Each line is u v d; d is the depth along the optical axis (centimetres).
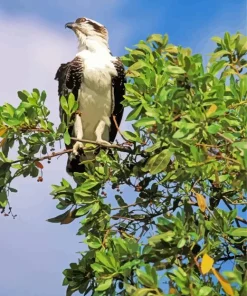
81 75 1636
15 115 1140
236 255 1102
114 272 1034
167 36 1372
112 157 1298
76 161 1466
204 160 1011
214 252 1077
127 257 1048
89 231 1196
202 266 919
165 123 1034
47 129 1157
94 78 1628
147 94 1107
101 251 1058
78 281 1178
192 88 1093
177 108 1048
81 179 1276
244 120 1055
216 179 1043
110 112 1662
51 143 1166
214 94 1052
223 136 1020
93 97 1638
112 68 1642
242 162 991
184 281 927
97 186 1200
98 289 1020
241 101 1084
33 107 1153
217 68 1116
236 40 1288
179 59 1120
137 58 1345
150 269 938
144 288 937
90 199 1191
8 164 1169
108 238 1163
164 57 1313
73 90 1638
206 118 1003
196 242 988
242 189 1081
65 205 1203
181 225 988
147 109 1042
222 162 1074
